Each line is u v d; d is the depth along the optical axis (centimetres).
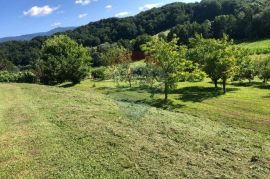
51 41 8525
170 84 5141
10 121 2883
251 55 10256
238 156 2147
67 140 2289
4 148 2147
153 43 5328
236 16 16050
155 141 2323
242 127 3516
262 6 15712
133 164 1900
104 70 8856
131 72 7494
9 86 6106
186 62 5316
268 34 13325
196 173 1803
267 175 1842
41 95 4534
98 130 2519
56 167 1861
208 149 2247
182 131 2656
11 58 17375
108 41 19012
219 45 6003
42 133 2445
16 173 1791
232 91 5934
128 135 2414
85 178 1739
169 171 1817
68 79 8106
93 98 4278
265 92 5678
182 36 14688
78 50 8262
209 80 7575
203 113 4212
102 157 1998
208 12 19775
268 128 3447
